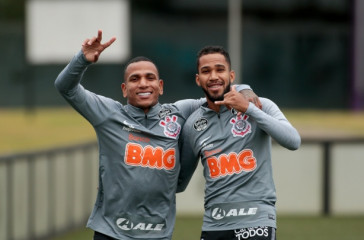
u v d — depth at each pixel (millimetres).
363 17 103500
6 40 100750
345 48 107688
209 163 16766
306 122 79312
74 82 16266
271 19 107938
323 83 108125
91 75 104625
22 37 100562
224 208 16469
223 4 107500
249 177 16422
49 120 74812
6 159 25359
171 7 107562
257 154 16562
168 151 16984
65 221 31000
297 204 36094
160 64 107812
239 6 98125
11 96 101125
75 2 81125
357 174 36219
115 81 104750
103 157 17000
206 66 16578
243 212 16344
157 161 16859
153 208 16953
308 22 107875
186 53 107750
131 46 107625
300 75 108312
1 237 24875
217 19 107562
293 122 78875
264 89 108500
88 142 33906
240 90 17188
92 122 16906
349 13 107188
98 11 81812
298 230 32406
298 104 108500
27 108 90875
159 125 17094
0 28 102625
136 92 16859
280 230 32438
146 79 16875
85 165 33438
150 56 107688
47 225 29062
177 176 17250
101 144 17031
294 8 107938
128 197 16781
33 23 80875
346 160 36188
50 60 81125
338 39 107812
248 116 16703
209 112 16938
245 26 107938
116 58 84875
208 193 16781
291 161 36000
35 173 27906
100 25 82750
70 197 31547
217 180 16594
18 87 101062
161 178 16891
